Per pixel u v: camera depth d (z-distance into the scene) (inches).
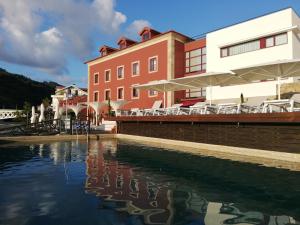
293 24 816.3
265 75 613.0
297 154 456.4
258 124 518.6
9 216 217.2
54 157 526.9
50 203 248.7
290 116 456.4
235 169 408.8
